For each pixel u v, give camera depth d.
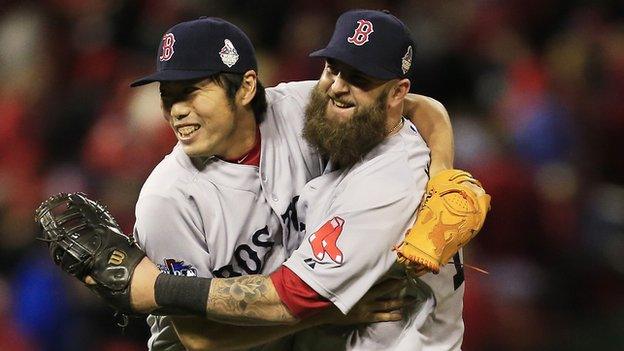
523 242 32.56
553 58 39.94
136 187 33.03
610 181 36.19
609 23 41.66
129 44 41.28
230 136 17.30
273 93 18.42
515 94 36.97
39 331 31.27
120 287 16.77
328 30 38.81
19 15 42.94
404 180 17.05
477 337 29.25
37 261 32.25
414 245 16.44
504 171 32.75
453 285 18.33
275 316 16.80
